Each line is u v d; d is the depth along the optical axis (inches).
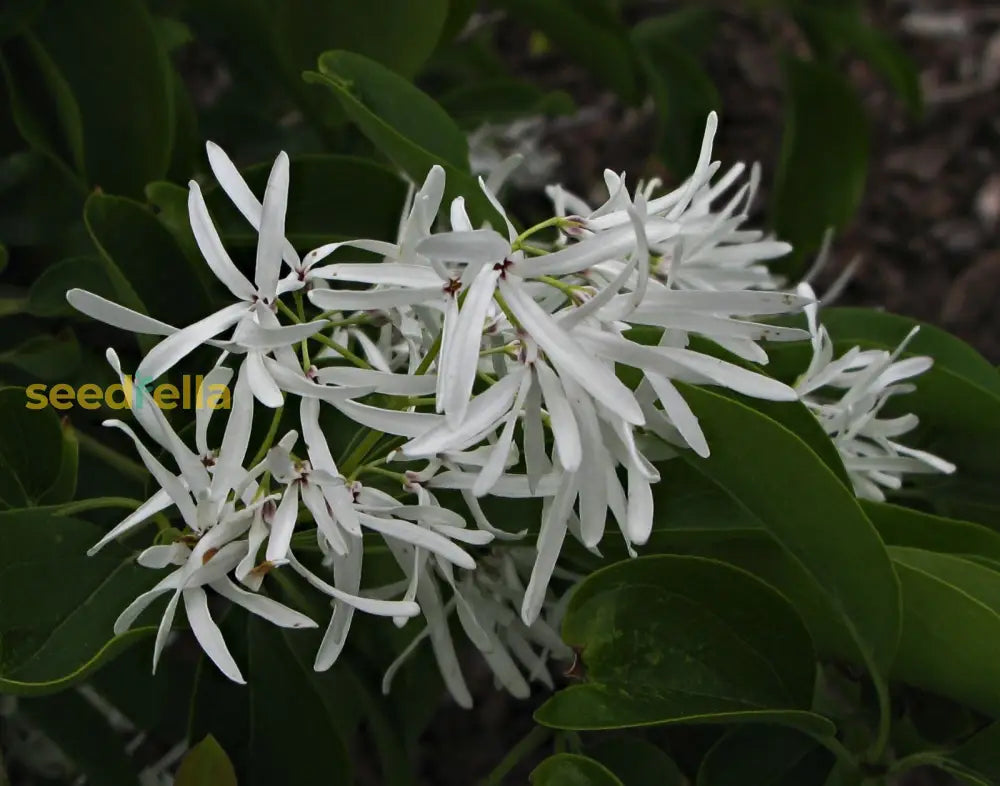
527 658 10.7
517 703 17.5
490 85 14.3
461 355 8.1
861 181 15.3
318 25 11.6
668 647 9.8
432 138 11.0
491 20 17.5
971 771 9.8
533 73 24.6
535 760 16.9
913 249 22.9
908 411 11.3
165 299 10.7
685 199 8.9
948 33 25.7
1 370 11.8
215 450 9.1
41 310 11.1
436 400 8.3
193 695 10.4
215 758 9.5
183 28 12.9
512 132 16.6
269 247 8.6
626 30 14.7
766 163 23.2
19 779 12.4
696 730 11.4
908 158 24.0
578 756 9.3
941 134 24.4
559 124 23.3
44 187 11.8
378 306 8.5
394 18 11.5
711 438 9.2
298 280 8.8
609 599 9.7
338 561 8.8
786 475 9.1
